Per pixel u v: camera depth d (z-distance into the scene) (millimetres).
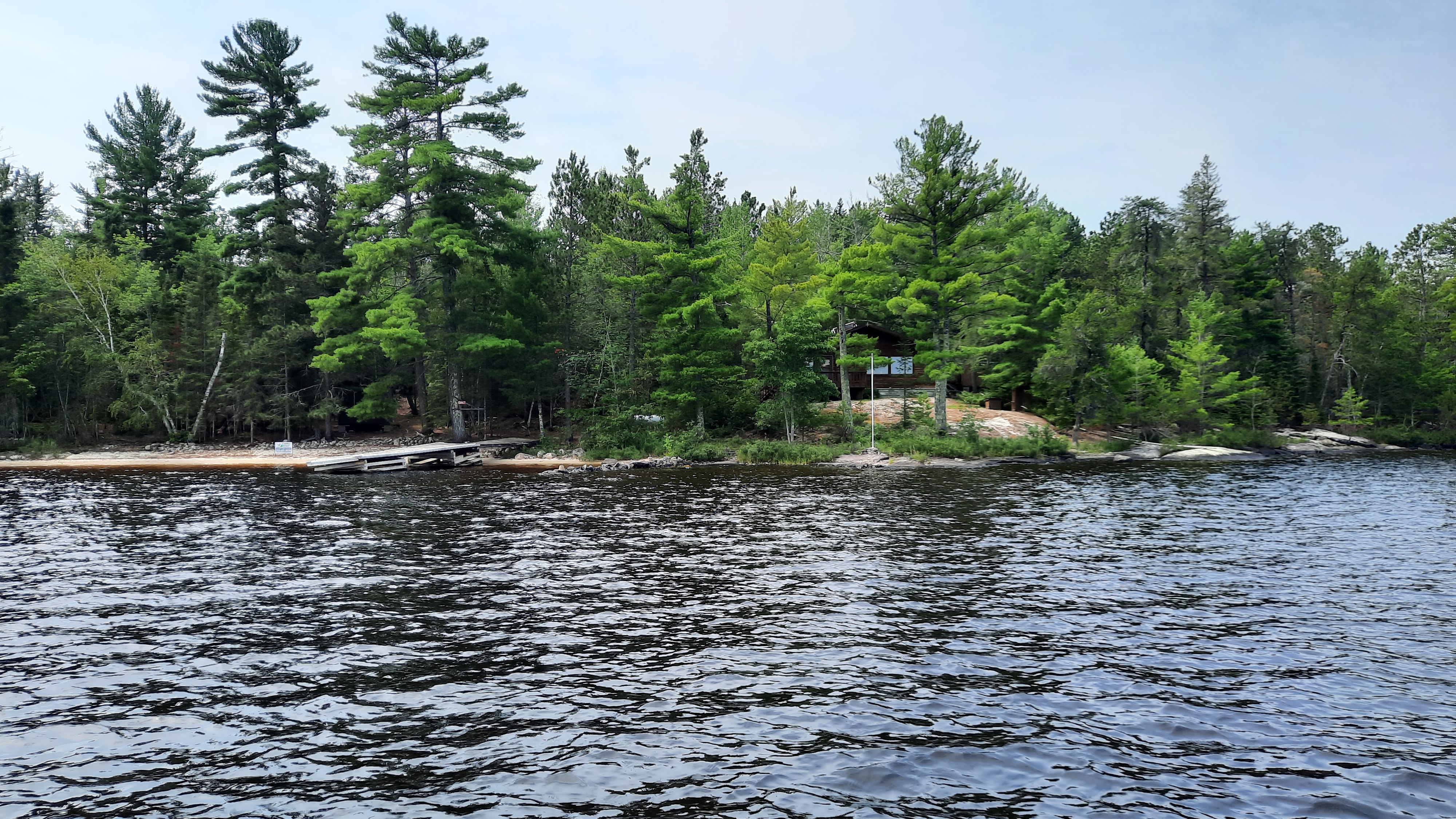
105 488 33219
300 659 11500
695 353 47469
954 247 48750
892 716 9414
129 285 60250
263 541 20812
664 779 7828
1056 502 28391
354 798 7465
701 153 48812
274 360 53125
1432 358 70750
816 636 12586
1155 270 69438
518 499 29422
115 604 14523
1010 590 15578
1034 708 9672
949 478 37094
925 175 49406
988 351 57125
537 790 7605
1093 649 11914
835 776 7891
